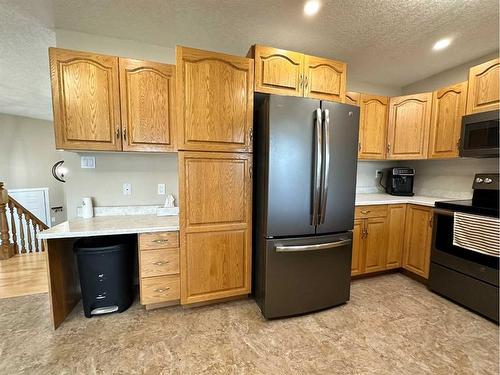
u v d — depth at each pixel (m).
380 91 3.31
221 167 1.95
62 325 1.81
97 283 1.88
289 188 1.86
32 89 3.42
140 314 1.96
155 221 2.06
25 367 1.44
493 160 2.45
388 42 2.25
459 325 1.85
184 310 2.02
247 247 2.07
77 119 1.80
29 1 1.67
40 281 2.54
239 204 2.02
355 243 2.51
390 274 2.79
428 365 1.48
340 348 1.62
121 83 1.85
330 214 2.00
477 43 2.25
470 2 1.69
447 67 2.78
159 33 2.11
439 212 2.26
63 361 1.48
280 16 1.87
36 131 5.35
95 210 2.25
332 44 2.29
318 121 1.86
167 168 2.42
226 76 1.90
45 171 5.52
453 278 2.15
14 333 1.72
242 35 2.14
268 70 2.02
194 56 1.82
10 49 2.33
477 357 1.54
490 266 1.88
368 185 3.31
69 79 1.76
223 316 1.95
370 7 1.76
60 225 1.90
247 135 1.98
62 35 2.04
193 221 1.91
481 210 1.92
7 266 2.94
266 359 1.52
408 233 2.66
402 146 2.84
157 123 1.94
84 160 2.21
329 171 1.96
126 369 1.43
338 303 2.11
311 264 1.98
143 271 1.87
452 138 2.48
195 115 1.85
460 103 2.40
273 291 1.89
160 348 1.60
